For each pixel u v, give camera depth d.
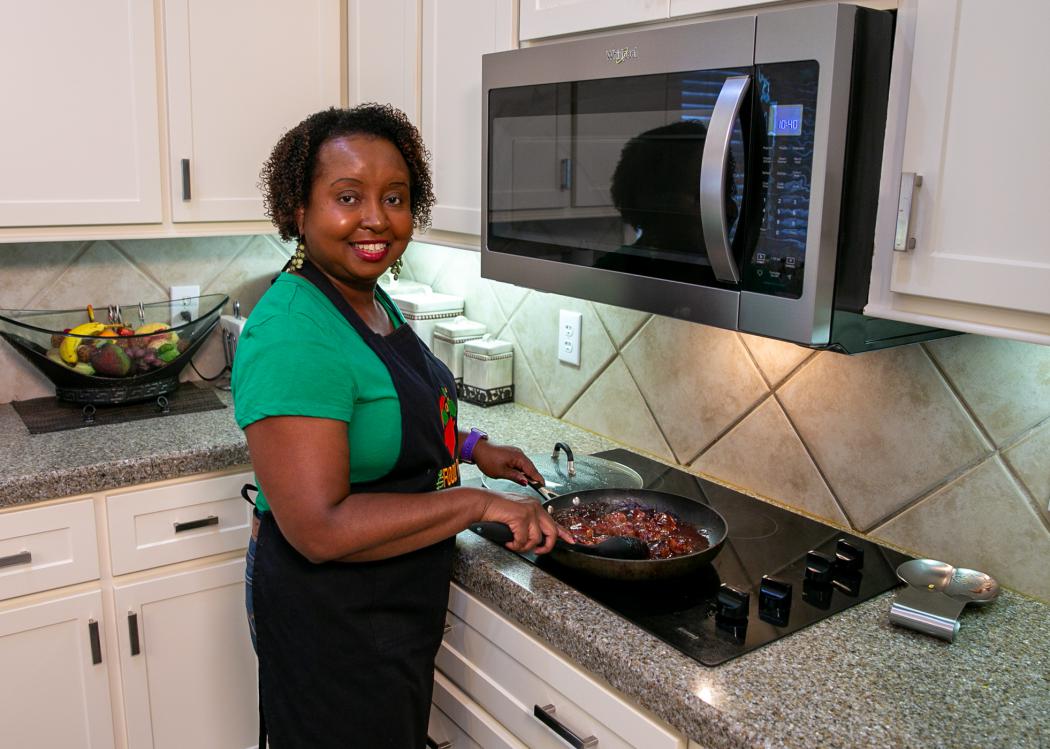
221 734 1.99
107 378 2.02
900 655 1.15
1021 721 1.02
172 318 2.27
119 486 1.75
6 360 2.09
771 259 1.14
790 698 1.05
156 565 1.83
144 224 1.99
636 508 1.55
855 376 1.51
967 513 1.38
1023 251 0.97
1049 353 1.25
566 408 2.13
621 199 1.36
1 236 1.83
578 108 1.41
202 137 2.02
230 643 1.96
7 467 1.69
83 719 1.80
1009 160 0.97
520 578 1.33
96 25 1.85
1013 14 0.94
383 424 1.26
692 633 1.19
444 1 1.80
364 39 2.09
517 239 1.61
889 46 1.09
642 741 1.12
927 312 1.09
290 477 1.14
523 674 1.33
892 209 1.10
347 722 1.33
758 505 1.66
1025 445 1.30
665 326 1.84
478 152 1.77
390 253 1.28
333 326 1.22
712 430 1.78
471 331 2.31
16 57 1.78
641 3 1.37
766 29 1.10
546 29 1.56
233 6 2.01
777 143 1.11
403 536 1.21
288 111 2.13
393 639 1.32
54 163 1.85
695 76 1.20
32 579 1.69
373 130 1.26
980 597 1.25
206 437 1.90
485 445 1.59
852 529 1.55
